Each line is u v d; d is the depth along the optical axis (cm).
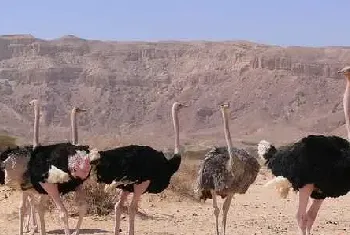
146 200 2234
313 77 18750
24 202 1477
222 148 1544
